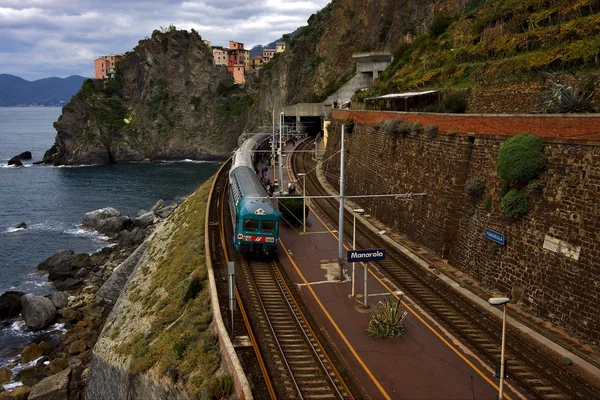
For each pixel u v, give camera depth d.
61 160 125.19
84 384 28.02
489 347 17.55
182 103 134.88
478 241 23.50
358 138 42.31
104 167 118.62
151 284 29.27
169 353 19.08
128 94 138.50
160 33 137.12
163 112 134.25
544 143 19.97
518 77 30.58
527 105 28.77
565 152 18.92
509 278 21.06
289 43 112.00
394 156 33.78
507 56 35.94
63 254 49.84
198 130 132.62
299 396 14.84
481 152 24.09
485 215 23.17
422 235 28.75
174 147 131.38
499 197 22.33
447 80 41.41
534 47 33.62
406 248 28.67
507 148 20.86
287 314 20.73
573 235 18.00
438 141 27.97
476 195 23.95
